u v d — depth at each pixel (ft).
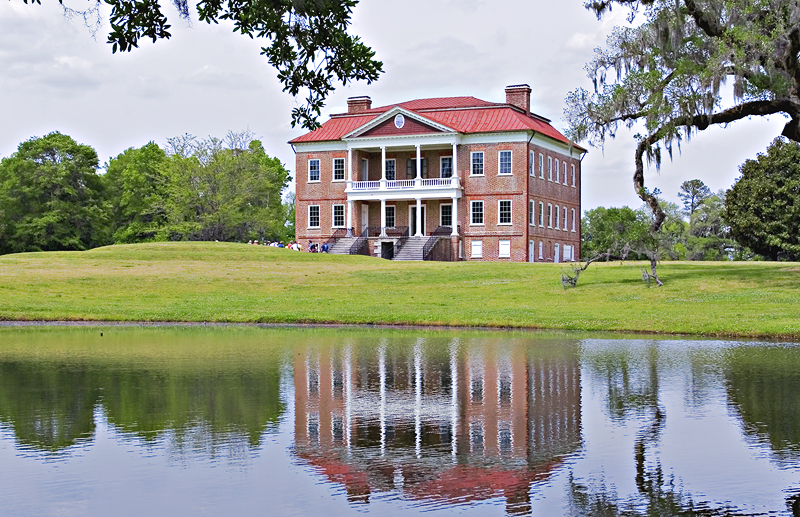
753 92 119.85
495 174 242.17
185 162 307.99
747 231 233.14
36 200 331.36
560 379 66.23
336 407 55.26
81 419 51.31
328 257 201.46
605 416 52.60
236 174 314.14
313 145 258.57
